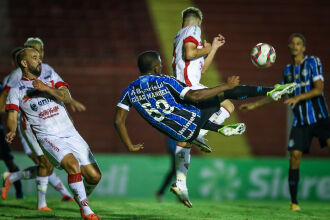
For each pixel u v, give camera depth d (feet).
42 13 175.83
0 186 111.65
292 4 180.65
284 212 79.92
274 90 57.26
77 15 176.86
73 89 149.18
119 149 143.02
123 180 118.32
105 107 148.25
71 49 165.48
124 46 168.55
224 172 120.06
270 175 120.88
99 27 173.99
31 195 112.98
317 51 170.40
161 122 57.67
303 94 80.23
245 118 148.46
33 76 63.82
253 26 175.42
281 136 147.74
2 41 166.40
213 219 67.97
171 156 101.50
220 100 58.44
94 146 143.33
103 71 151.23
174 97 56.95
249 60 165.68
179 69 63.31
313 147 142.10
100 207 83.30
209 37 172.24
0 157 93.15
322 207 94.38
